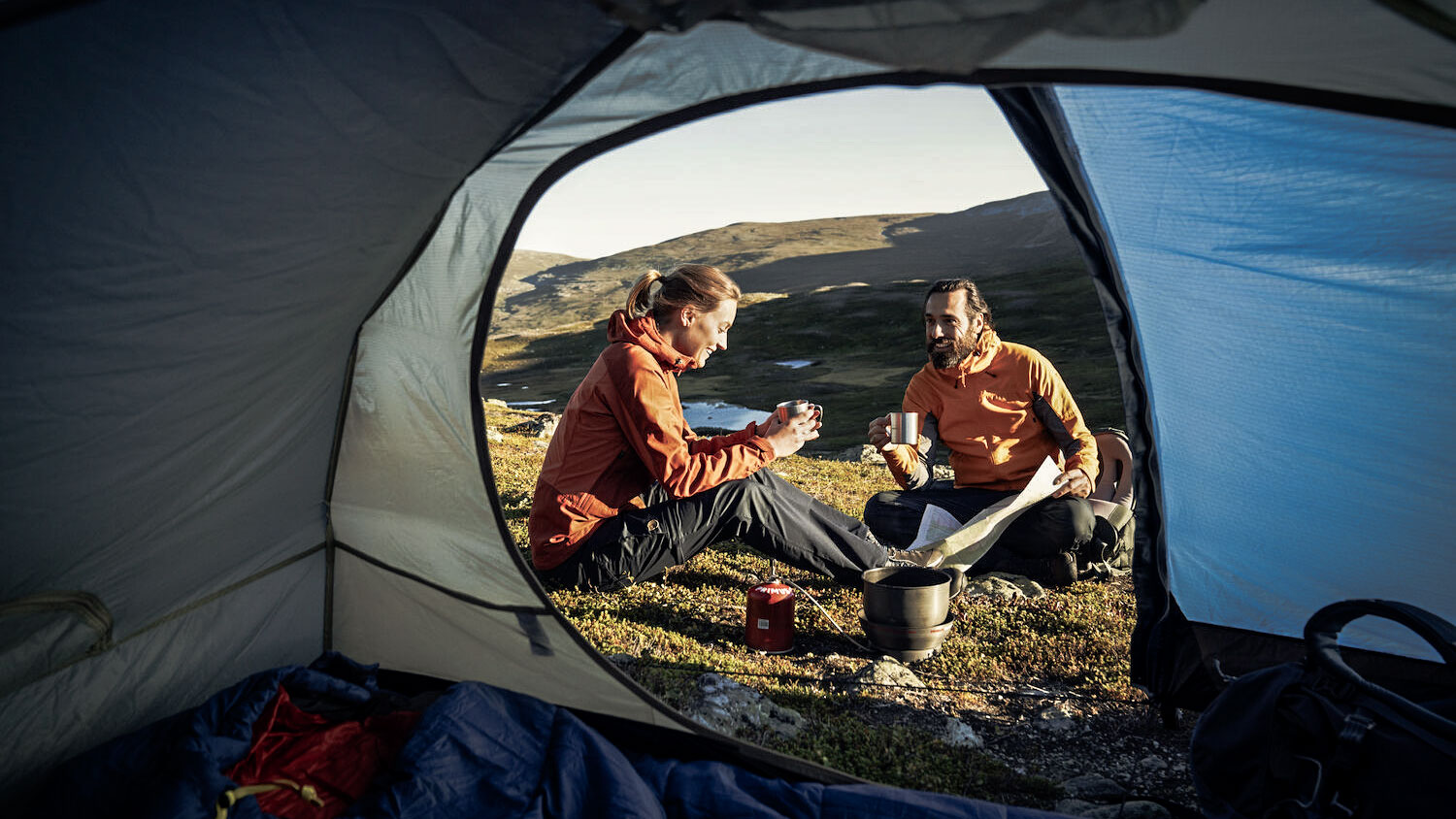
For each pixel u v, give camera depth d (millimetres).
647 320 4188
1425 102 2008
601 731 2979
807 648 3891
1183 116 2631
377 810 2227
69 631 2539
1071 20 1762
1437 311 2635
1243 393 3068
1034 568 4848
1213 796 2500
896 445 4891
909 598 3682
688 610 4266
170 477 2477
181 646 2941
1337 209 2617
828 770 2693
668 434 4055
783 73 2232
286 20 1687
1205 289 2998
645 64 2172
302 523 3271
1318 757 2160
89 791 2297
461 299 2842
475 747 2461
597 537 4297
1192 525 3344
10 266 1773
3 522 2166
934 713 3311
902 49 1780
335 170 2090
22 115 1578
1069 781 2881
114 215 1828
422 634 3383
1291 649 3199
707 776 2557
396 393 3066
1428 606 2965
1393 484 2891
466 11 1823
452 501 3123
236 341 2322
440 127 2170
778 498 4301
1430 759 1962
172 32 1598
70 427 2100
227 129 1824
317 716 2648
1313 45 1894
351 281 2598
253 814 2193
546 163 2572
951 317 4758
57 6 1452
